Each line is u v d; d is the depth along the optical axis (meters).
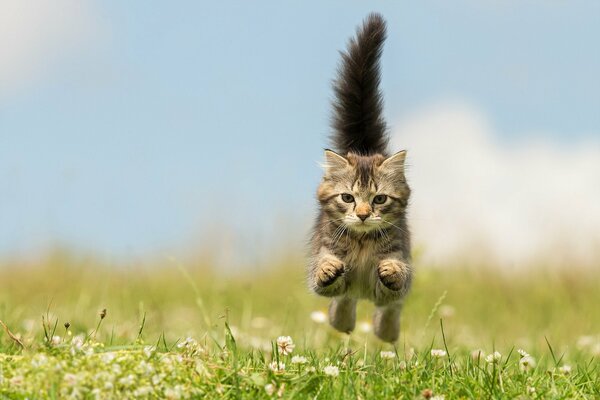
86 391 7.02
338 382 7.87
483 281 18.72
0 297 15.49
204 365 7.86
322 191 10.70
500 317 16.95
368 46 11.55
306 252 11.60
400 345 12.19
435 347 12.08
